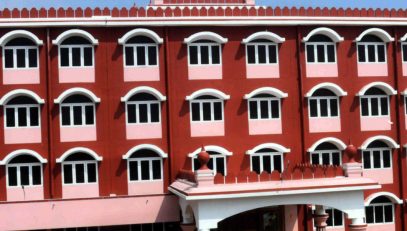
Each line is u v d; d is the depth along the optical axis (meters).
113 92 24.14
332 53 25.77
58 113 23.75
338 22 25.42
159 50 24.50
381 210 25.86
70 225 23.08
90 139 23.94
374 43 26.22
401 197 25.94
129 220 23.52
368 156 25.89
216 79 24.78
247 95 24.66
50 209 23.08
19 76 23.64
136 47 24.41
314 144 25.06
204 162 20.48
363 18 25.75
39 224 22.91
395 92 25.92
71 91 23.48
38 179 23.58
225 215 20.33
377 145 25.98
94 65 24.08
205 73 24.73
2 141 23.42
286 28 25.41
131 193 24.03
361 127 25.81
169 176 24.27
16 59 23.69
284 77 25.30
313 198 21.19
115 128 24.09
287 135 25.17
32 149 23.55
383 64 26.23
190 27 24.66
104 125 24.03
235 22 24.58
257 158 24.95
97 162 23.88
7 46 23.64
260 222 26.00
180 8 25.80
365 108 25.97
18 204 22.95
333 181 21.27
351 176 21.75
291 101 25.30
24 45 23.75
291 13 25.34
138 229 24.58
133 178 24.16
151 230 24.59
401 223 25.89
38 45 23.72
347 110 25.72
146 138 24.27
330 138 25.19
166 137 24.38
